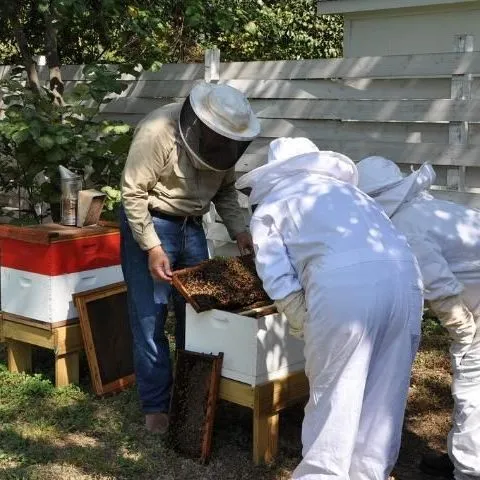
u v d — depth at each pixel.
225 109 2.63
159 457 2.85
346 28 6.38
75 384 3.48
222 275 2.86
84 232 3.36
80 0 4.49
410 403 3.35
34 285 3.36
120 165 4.66
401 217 2.52
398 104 4.11
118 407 3.27
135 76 5.00
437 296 2.38
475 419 2.48
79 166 4.63
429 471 2.77
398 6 5.83
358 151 4.31
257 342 2.66
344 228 2.19
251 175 2.40
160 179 2.91
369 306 2.10
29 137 4.36
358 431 2.28
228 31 6.15
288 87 4.52
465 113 3.90
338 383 2.16
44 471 2.74
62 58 6.41
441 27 5.74
